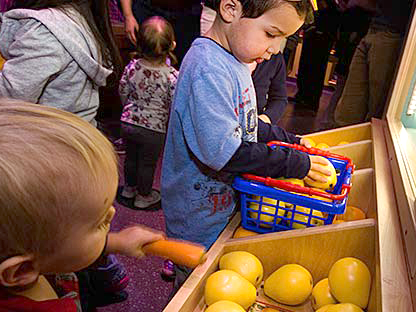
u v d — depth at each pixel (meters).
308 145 1.16
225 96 0.83
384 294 0.64
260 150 0.87
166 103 1.89
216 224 1.00
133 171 1.99
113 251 0.66
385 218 0.85
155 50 1.81
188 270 1.02
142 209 1.99
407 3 1.66
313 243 0.85
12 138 0.36
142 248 0.66
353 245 0.84
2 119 0.37
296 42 3.00
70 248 0.41
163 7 2.47
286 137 1.15
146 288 1.51
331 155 1.09
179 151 0.94
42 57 0.95
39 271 0.42
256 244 0.87
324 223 0.91
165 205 1.03
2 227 0.36
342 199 0.85
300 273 0.83
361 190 1.13
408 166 1.03
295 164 0.90
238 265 0.82
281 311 0.82
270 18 0.78
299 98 3.25
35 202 0.36
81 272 1.16
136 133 1.88
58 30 0.95
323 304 0.80
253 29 0.80
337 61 3.04
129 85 1.89
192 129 0.87
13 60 0.97
